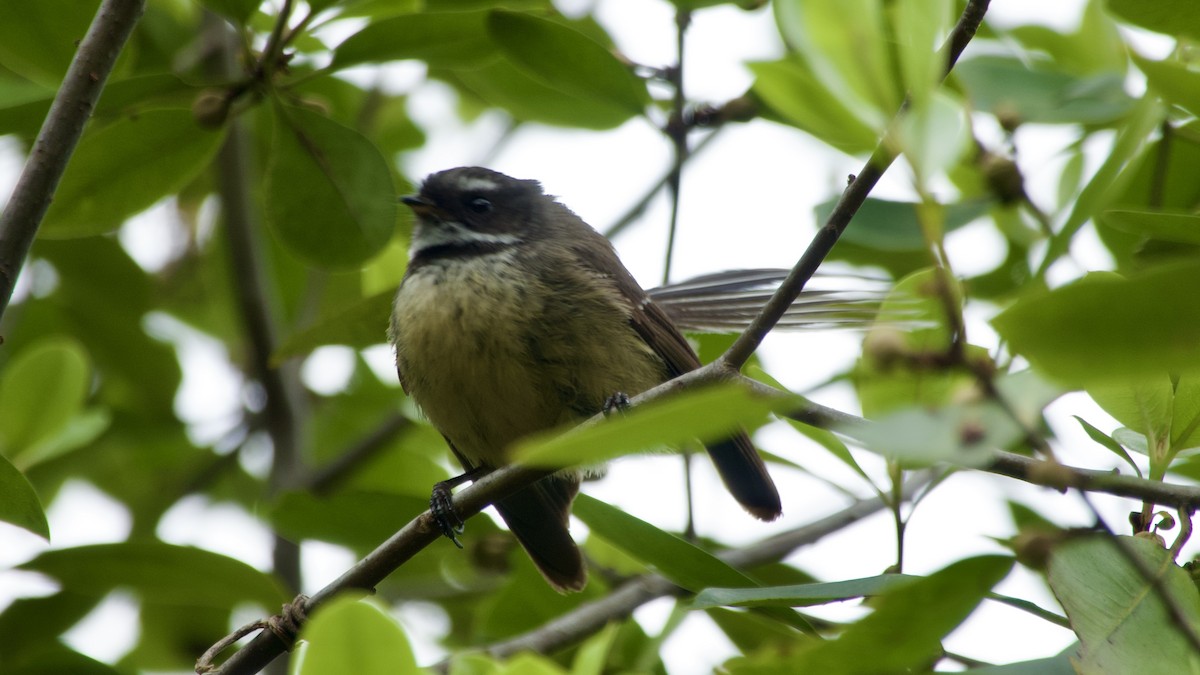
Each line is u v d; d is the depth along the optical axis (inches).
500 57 471.2
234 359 635.5
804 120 228.4
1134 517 282.4
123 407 602.9
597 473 450.3
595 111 486.6
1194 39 281.0
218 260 633.6
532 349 431.2
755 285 506.6
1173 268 153.9
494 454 455.5
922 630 223.8
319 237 400.8
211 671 329.1
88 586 400.2
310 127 386.3
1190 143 377.1
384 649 234.7
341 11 422.3
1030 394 205.2
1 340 305.4
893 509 318.3
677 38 446.9
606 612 418.9
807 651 228.2
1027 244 424.2
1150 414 281.9
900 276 443.5
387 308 418.0
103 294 598.5
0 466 311.0
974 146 363.9
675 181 454.0
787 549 470.0
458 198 480.1
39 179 310.5
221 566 393.7
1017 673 241.0
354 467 560.1
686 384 298.5
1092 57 433.1
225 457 614.5
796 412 279.1
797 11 197.8
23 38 380.8
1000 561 217.5
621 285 465.4
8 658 445.1
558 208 501.4
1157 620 241.0
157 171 390.9
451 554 490.9
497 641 452.4
